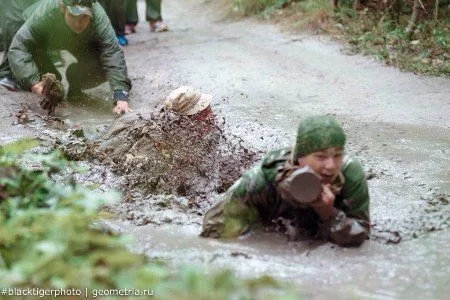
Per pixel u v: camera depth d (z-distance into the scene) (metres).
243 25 14.23
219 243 4.89
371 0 12.89
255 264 4.49
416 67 10.52
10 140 8.00
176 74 10.65
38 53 9.68
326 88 9.87
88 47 9.59
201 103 6.96
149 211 5.70
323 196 4.55
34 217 4.08
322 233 4.83
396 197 5.97
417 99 9.24
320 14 13.16
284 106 9.09
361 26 12.49
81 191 4.40
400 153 7.23
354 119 8.49
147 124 6.76
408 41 11.40
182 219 5.48
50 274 3.49
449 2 12.11
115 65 9.39
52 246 3.51
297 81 10.23
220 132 7.20
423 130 8.00
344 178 4.75
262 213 5.00
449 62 10.54
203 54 11.92
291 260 4.60
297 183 4.48
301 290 4.09
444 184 6.32
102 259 3.72
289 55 11.66
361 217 4.84
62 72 11.44
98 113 9.33
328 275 4.36
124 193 6.13
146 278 3.36
